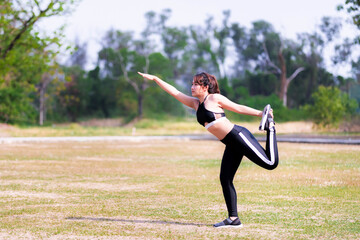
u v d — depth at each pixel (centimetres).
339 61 6644
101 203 690
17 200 716
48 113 7525
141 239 468
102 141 2733
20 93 5191
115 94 7744
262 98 6216
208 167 1280
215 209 640
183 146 2278
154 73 7612
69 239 470
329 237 478
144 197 748
